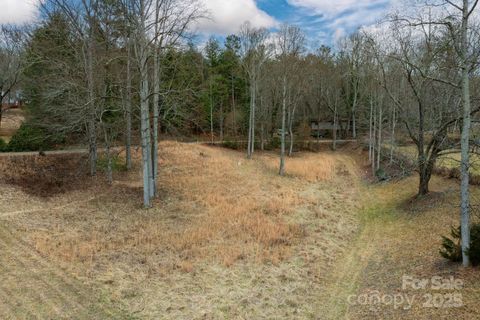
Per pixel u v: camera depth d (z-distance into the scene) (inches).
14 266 441.1
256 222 658.8
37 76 896.9
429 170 760.3
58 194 770.2
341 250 566.6
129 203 753.6
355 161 1544.0
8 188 741.3
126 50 791.1
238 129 1852.9
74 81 776.3
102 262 473.7
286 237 599.2
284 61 1208.8
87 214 669.9
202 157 1300.4
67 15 778.2
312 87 1831.9
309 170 1244.5
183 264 477.4
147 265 475.2
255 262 501.4
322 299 414.9
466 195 400.8
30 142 1043.9
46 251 486.0
